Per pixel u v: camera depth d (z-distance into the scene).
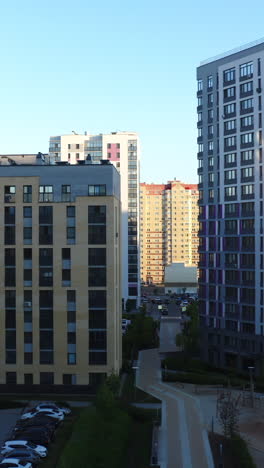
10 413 84.00
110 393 76.38
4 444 67.69
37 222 94.06
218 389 99.44
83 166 94.25
